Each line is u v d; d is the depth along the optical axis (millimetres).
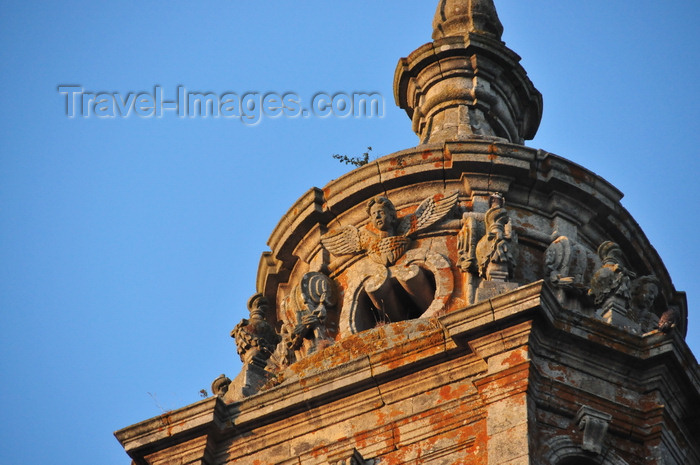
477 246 68438
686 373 65938
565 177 71062
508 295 64562
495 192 70750
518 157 70812
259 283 74688
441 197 70875
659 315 72438
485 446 63562
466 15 79312
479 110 76375
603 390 65438
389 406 66000
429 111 77000
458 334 64938
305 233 73062
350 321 69812
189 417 67938
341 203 72062
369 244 70875
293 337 70438
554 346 65250
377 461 65125
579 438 64125
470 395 64938
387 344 67375
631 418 65250
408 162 71250
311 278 71250
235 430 67750
